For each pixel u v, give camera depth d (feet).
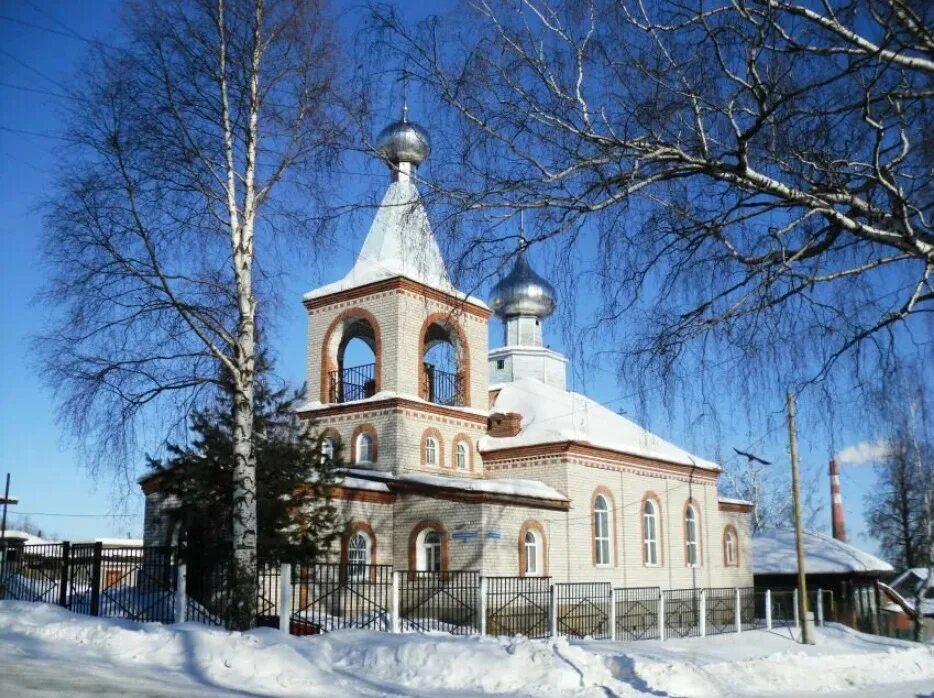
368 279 96.27
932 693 53.88
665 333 24.95
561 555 91.45
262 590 61.72
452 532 83.87
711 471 118.21
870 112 23.08
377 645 47.01
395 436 91.20
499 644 47.14
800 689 54.65
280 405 70.69
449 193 25.55
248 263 52.31
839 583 131.34
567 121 24.84
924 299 23.44
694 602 90.63
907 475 52.29
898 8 20.67
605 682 44.70
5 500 144.15
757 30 21.86
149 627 46.68
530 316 127.44
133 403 48.60
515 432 100.73
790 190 22.75
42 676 34.55
